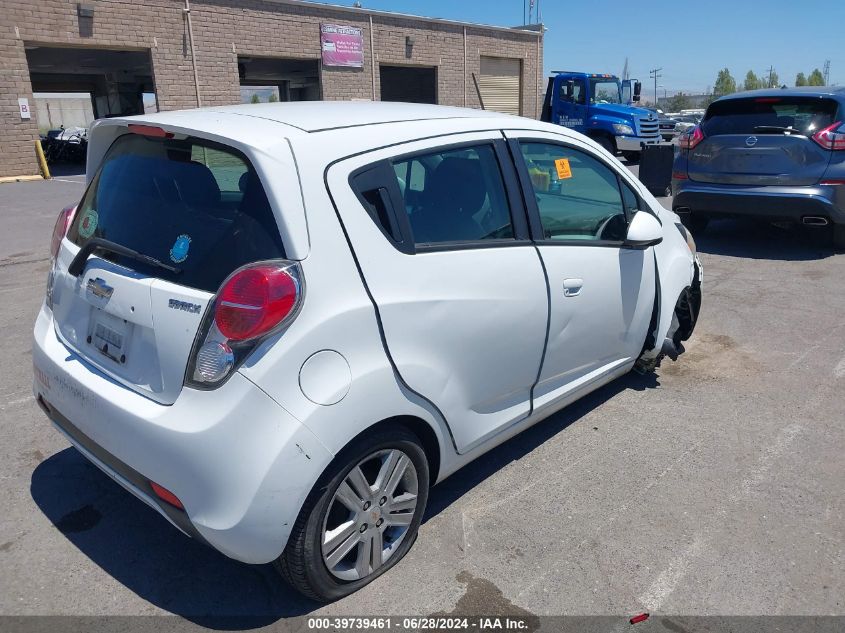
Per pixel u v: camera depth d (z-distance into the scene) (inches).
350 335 93.3
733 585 106.3
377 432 98.9
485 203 119.0
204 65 765.3
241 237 91.0
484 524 120.9
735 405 168.2
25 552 112.7
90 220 114.7
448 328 106.8
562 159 138.1
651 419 161.2
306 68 989.8
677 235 178.5
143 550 113.8
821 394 173.9
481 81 1091.9
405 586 105.4
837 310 238.7
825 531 119.4
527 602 102.5
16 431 152.3
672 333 183.0
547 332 128.0
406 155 105.9
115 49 715.4
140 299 95.9
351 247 95.3
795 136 292.8
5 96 653.9
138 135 112.8
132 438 93.3
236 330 86.4
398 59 953.5
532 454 145.4
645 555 113.1
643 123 797.2
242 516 86.7
